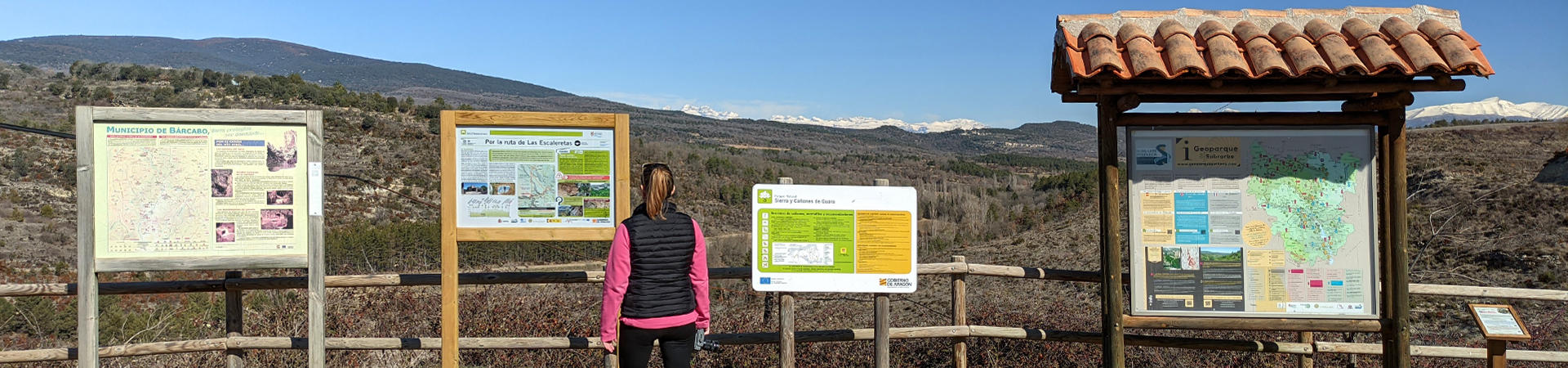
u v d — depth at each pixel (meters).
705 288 3.88
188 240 4.10
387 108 51.53
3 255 22.98
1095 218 24.27
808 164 80.62
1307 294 4.08
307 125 4.16
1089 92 3.73
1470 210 19.75
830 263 4.44
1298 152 4.11
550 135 4.33
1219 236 4.11
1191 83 3.67
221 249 4.13
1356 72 3.60
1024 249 22.25
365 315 7.15
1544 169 22.39
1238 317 4.08
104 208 4.04
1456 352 5.10
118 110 4.02
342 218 25.73
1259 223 4.10
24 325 9.59
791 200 4.43
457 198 4.25
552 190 4.33
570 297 7.92
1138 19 3.96
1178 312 4.10
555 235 4.32
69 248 25.03
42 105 52.19
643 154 59.09
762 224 4.41
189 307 8.73
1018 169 89.00
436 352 6.57
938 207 38.53
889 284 4.46
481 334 6.58
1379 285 4.07
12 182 32.19
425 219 26.52
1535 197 19.84
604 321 3.70
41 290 4.33
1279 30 3.82
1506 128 43.94
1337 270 4.08
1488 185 22.28
